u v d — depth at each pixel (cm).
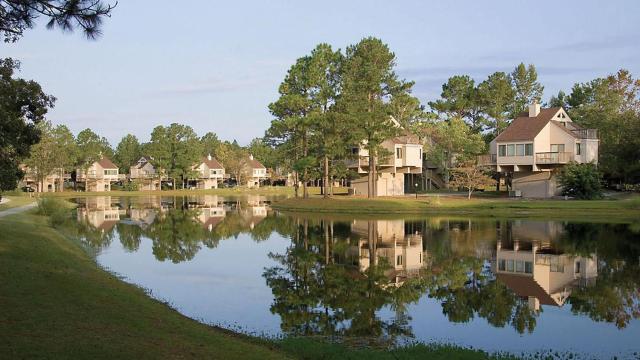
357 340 1642
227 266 2906
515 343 1641
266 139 6975
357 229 4466
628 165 5909
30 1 1145
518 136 6644
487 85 9200
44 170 9906
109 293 1814
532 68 9631
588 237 3788
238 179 14225
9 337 1169
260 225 4925
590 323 1853
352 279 2575
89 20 1134
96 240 3881
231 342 1385
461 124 8112
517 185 6800
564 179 6038
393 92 8175
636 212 5000
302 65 6638
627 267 2788
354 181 8038
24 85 2831
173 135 12725
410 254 3241
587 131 6525
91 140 13200
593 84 9606
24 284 1709
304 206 6469
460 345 1616
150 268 2816
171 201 8906
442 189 8812
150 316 1570
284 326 1789
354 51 7919
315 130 6350
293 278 2591
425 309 2036
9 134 2600
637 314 1961
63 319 1367
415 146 7644
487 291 2325
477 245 3531
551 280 2517
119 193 11525
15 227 3206
